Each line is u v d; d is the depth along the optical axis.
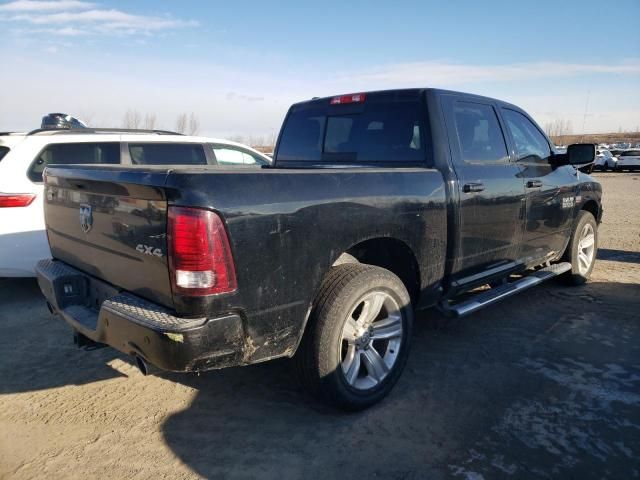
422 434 2.97
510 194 4.22
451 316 3.83
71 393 3.53
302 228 2.73
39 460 2.77
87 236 3.11
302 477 2.61
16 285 6.11
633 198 16.66
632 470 2.64
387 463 2.71
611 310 5.09
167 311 2.51
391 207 3.21
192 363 2.41
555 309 5.13
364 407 3.19
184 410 3.29
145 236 2.55
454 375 3.71
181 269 2.38
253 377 3.72
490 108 4.35
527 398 3.37
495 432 2.98
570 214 5.33
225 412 3.25
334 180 2.94
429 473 2.63
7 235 5.34
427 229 3.48
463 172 3.78
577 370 3.78
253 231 2.52
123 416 3.22
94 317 3.01
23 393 3.53
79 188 3.09
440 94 3.88
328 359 2.93
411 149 3.80
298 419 3.16
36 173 5.55
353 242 3.01
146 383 3.66
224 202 2.43
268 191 2.60
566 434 2.96
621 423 3.07
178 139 6.87
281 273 2.66
